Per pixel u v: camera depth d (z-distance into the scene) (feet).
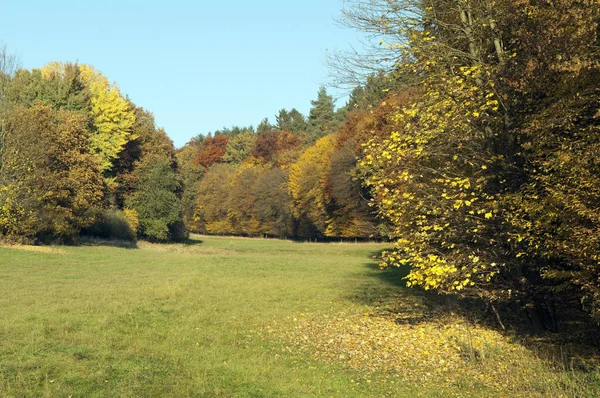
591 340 42.68
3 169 129.90
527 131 38.32
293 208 300.40
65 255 131.23
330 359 43.14
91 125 200.64
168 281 93.35
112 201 215.31
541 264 42.78
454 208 43.06
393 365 40.98
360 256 184.24
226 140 471.62
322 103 416.87
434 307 64.08
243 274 113.29
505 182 43.93
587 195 31.63
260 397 32.76
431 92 45.06
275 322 58.59
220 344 47.80
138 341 45.85
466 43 48.75
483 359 39.45
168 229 244.22
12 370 35.53
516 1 39.47
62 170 153.07
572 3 36.24
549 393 32.14
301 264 140.97
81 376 34.83
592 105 36.29
